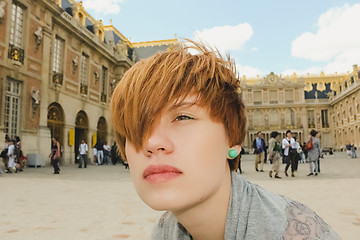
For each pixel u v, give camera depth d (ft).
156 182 1.73
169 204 1.74
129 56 110.42
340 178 29.12
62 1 73.46
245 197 2.19
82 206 14.99
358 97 148.36
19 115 51.80
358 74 148.77
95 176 34.81
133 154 1.88
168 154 1.74
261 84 192.54
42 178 31.19
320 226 2.01
